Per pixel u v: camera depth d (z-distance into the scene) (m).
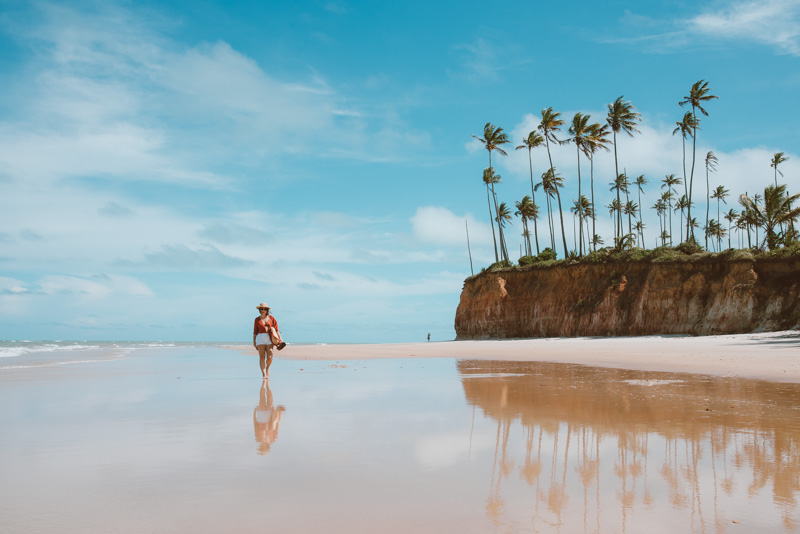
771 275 37.53
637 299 43.31
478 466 4.30
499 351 28.88
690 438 5.32
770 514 3.21
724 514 3.21
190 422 6.40
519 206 72.44
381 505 3.36
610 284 45.75
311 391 9.76
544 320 49.47
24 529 2.99
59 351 36.53
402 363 19.27
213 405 7.91
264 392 9.66
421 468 4.24
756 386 10.09
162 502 3.45
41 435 5.66
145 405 7.97
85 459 4.60
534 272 52.44
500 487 3.74
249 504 3.39
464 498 3.50
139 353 32.25
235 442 5.25
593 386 10.38
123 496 3.58
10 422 6.48
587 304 46.81
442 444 5.12
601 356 21.92
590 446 5.01
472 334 55.81
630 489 3.70
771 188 46.75
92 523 3.09
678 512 3.25
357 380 12.09
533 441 5.23
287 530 2.96
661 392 9.23
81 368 17.12
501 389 9.92
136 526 3.04
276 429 5.91
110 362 21.02
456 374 13.80
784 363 14.48
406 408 7.46
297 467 4.28
